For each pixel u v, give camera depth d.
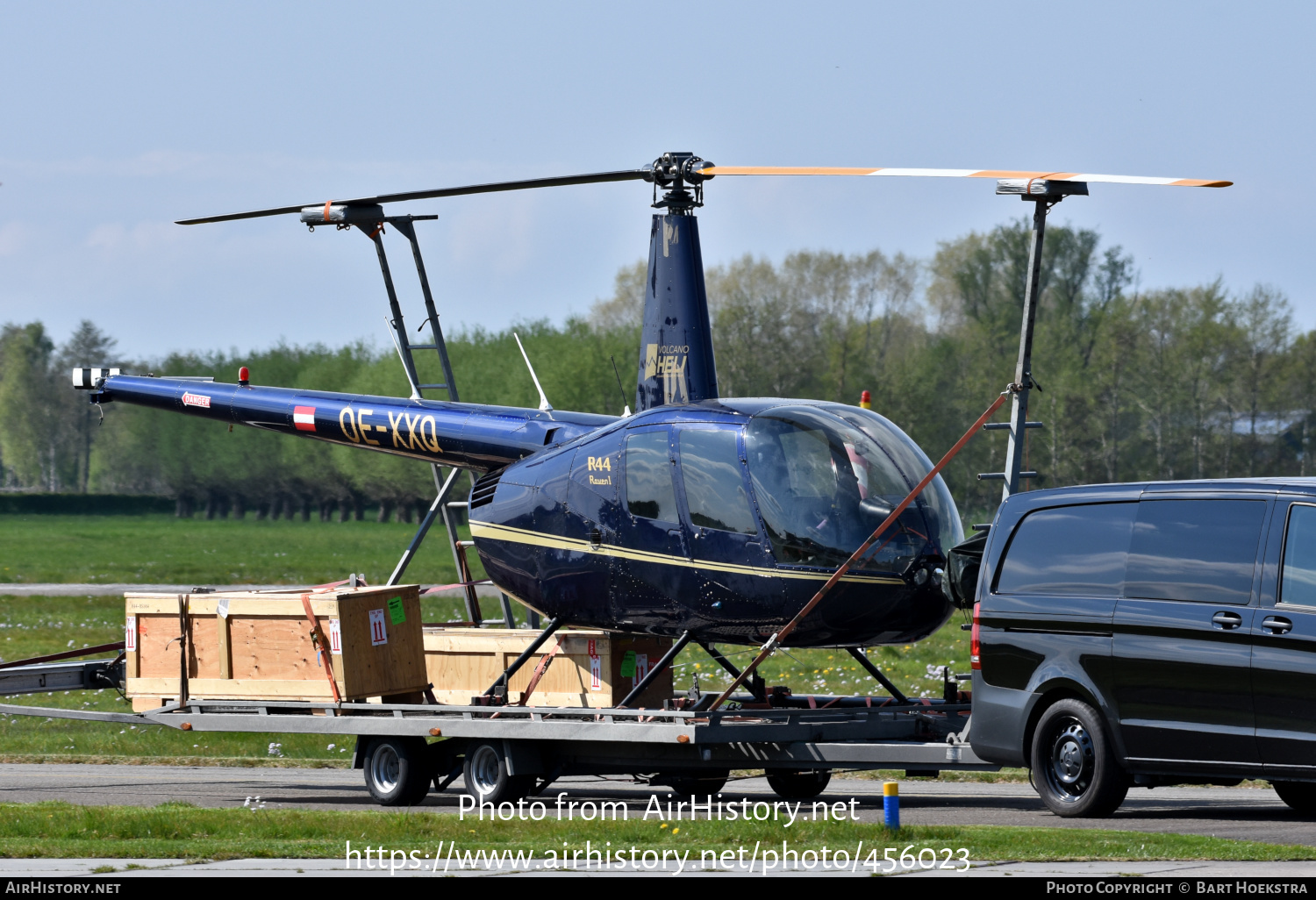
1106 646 33.97
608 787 47.91
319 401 54.22
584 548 42.75
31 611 126.62
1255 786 45.44
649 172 44.69
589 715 40.53
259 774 52.59
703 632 41.34
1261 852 28.50
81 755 58.31
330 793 46.47
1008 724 35.88
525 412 48.59
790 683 73.19
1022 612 35.72
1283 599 31.42
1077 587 34.91
